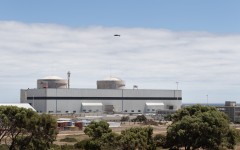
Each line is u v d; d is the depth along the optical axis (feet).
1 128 389.80
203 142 454.40
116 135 432.66
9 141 447.42
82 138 629.10
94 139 452.35
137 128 433.89
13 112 385.91
